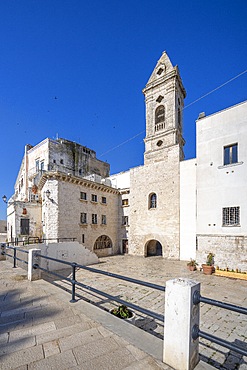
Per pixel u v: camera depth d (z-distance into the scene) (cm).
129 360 279
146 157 2544
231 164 1502
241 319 734
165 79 2514
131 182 2667
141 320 692
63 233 2072
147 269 1700
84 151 3378
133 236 2552
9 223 2734
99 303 861
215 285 1191
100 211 2588
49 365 271
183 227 2094
